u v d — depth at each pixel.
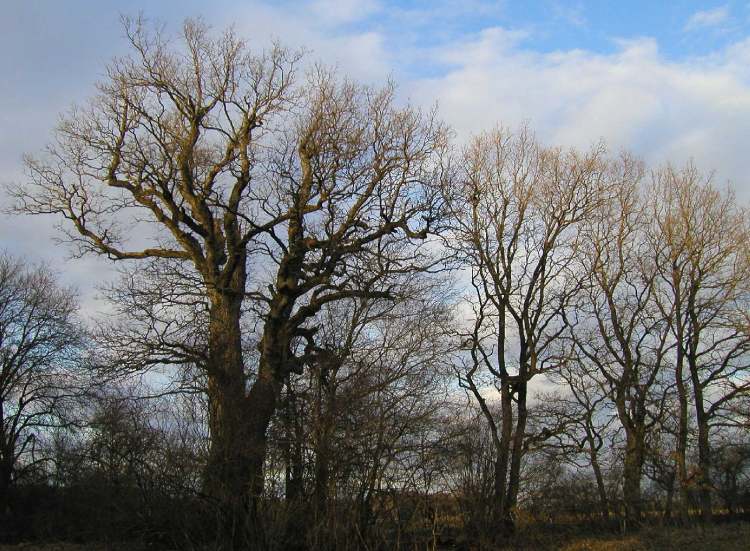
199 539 19.38
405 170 25.64
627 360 34.94
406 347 21.59
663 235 36.94
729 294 35.03
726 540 23.16
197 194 26.38
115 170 26.70
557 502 27.17
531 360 32.78
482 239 33.84
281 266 25.53
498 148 34.41
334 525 18.05
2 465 33.00
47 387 35.84
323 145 25.33
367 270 24.00
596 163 34.09
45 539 25.33
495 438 25.14
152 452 20.91
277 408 20.59
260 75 26.45
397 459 19.77
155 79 26.23
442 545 20.66
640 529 26.52
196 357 23.05
